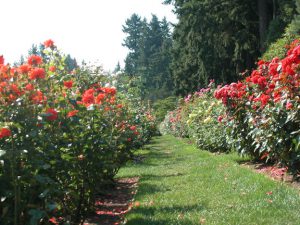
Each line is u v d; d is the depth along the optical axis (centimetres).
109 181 796
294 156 648
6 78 414
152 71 7300
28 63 470
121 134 876
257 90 788
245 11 2405
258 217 526
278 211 541
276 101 643
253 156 950
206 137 1427
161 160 1366
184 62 3216
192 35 2644
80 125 548
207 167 1011
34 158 397
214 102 1335
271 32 2052
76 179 549
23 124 394
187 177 902
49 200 414
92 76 773
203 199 667
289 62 586
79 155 541
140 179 952
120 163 906
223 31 2448
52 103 471
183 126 2491
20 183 390
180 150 1720
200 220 534
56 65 571
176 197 701
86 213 618
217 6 2450
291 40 1541
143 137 1925
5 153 358
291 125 650
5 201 388
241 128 917
